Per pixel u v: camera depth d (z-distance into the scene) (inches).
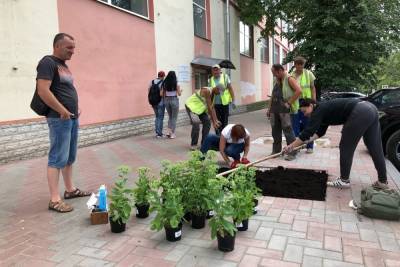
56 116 159.2
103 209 150.7
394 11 540.1
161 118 393.7
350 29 524.4
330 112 190.4
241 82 826.8
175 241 132.1
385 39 533.0
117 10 378.6
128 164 259.0
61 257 121.4
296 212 158.4
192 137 318.3
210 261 117.6
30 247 128.4
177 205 131.3
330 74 542.9
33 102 160.2
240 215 132.3
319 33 544.1
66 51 162.7
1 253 124.3
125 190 144.3
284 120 260.1
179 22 511.5
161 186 144.9
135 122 410.6
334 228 141.7
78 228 144.5
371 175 219.0
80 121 333.1
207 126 303.3
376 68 590.2
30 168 244.8
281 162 253.6
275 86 265.7
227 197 131.0
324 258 118.6
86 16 335.3
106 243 131.3
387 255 120.5
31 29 277.0
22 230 142.8
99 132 354.0
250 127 497.0
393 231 138.9
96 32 349.1
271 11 658.2
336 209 162.1
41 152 285.1
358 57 545.3
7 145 259.0
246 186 149.8
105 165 255.9
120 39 384.2
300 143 198.7
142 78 424.8
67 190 181.3
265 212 158.4
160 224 129.6
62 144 161.8
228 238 122.2
